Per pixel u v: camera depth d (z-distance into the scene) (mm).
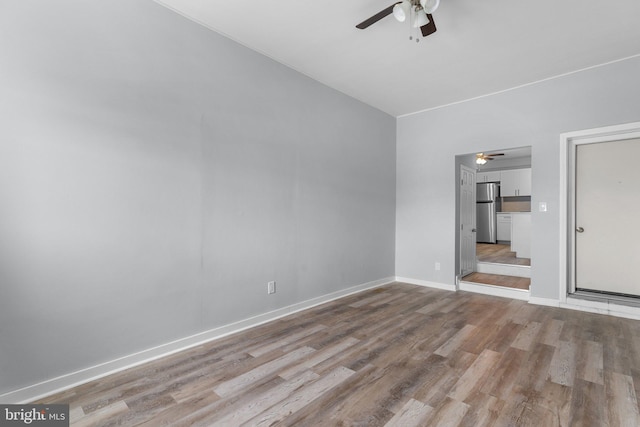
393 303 3877
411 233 4980
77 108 2045
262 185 3180
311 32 2834
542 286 3789
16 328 1830
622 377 2111
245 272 3025
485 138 4246
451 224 4555
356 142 4391
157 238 2418
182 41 2570
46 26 1930
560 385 2020
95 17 2119
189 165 2607
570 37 2883
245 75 3033
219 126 2816
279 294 3350
